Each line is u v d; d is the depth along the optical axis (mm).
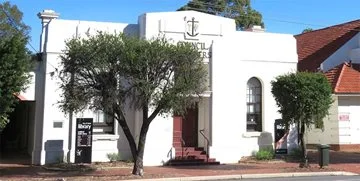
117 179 17172
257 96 25438
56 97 21547
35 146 21547
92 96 17031
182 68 17281
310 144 30234
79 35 21812
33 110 23312
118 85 17250
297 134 25266
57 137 21547
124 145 22625
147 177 17734
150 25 22688
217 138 23406
